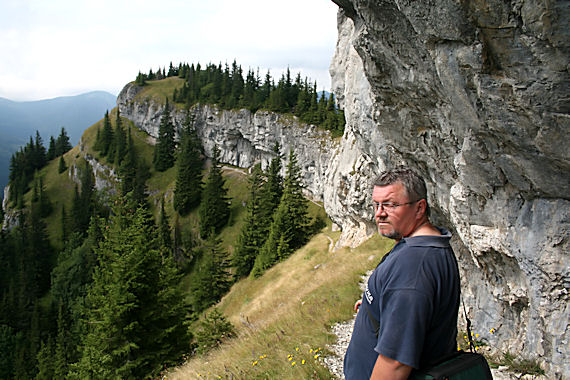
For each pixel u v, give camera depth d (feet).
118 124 390.42
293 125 264.11
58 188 384.47
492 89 12.75
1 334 180.04
